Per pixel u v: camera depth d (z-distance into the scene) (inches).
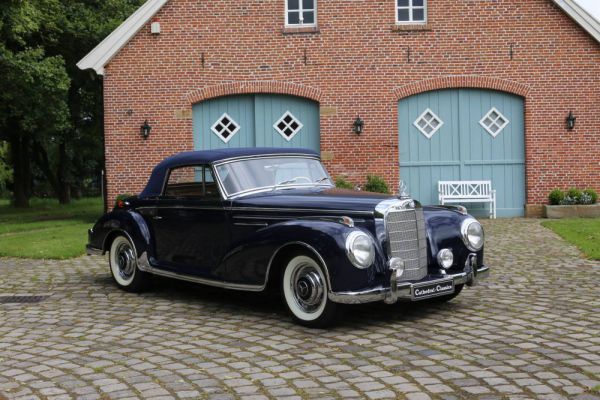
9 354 208.2
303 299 236.8
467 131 669.3
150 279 308.0
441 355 197.5
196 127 666.2
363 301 220.7
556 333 220.1
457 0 658.8
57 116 834.2
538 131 663.8
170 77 657.6
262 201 258.5
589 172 664.4
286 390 169.6
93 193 1908.2
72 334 232.5
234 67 660.1
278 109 668.1
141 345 215.9
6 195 2011.6
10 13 738.8
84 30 918.4
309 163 297.0
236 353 204.4
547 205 653.3
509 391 165.5
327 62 661.9
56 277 351.3
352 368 187.0
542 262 368.2
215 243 271.4
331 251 222.1
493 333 221.9
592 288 295.4
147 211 301.9
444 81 661.9
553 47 660.1
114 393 169.8
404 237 238.1
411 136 669.9
